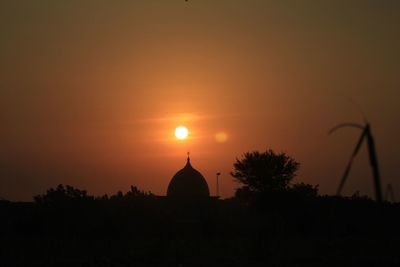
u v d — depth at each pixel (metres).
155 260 75.69
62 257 80.69
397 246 76.75
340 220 108.56
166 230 130.50
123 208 132.88
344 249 77.81
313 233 108.81
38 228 128.75
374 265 62.38
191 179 178.50
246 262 70.19
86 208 132.25
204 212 153.75
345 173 11.62
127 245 99.94
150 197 143.75
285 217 108.38
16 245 96.56
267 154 109.12
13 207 153.12
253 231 101.19
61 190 137.75
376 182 11.30
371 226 93.56
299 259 70.25
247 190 108.62
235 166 109.44
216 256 80.00
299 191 111.62
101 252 88.38
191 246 96.12
